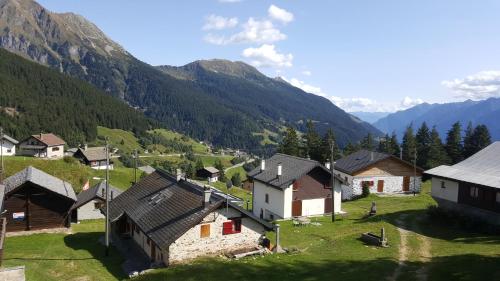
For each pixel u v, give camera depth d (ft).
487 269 88.79
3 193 141.59
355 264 100.78
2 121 646.74
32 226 158.71
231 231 112.78
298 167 181.68
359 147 413.39
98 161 435.53
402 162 233.35
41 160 317.83
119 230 142.72
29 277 99.76
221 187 354.33
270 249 116.98
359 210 185.47
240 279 91.20
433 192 158.51
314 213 178.50
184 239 105.91
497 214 130.72
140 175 371.35
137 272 101.76
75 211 191.52
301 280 90.07
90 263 114.21
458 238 123.95
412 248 114.83
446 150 362.12
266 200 187.52
